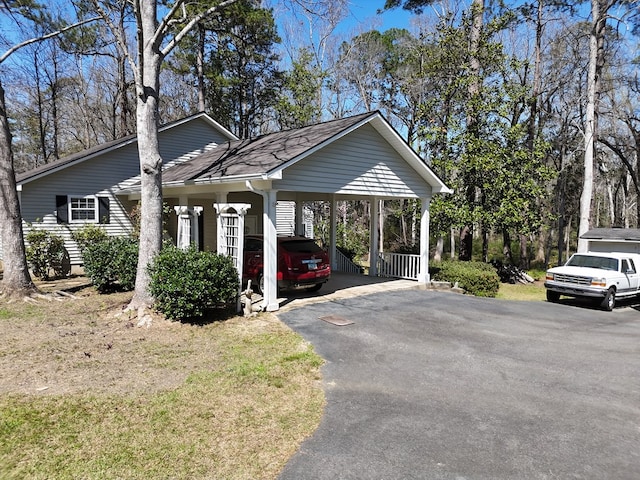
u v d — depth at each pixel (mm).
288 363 5914
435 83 20281
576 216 34344
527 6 21000
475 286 13312
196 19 8297
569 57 22953
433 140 17688
